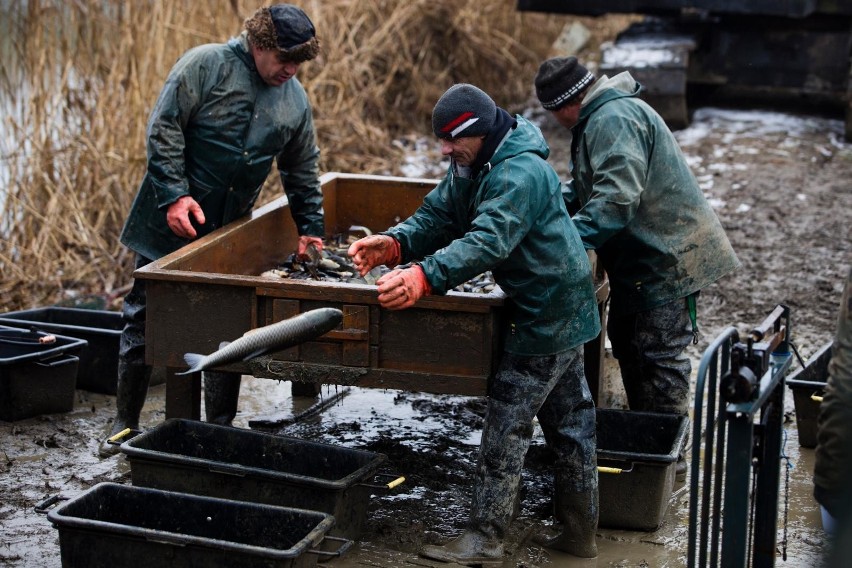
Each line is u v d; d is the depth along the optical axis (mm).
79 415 6176
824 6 11000
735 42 11789
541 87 5148
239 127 5477
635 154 4957
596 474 4637
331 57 10984
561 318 4418
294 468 4863
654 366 5332
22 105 8391
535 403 4496
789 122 12047
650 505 4867
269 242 5977
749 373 3645
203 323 4863
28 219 8188
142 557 4152
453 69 12656
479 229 4234
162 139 5309
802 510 5133
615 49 11609
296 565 4102
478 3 12641
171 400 5172
